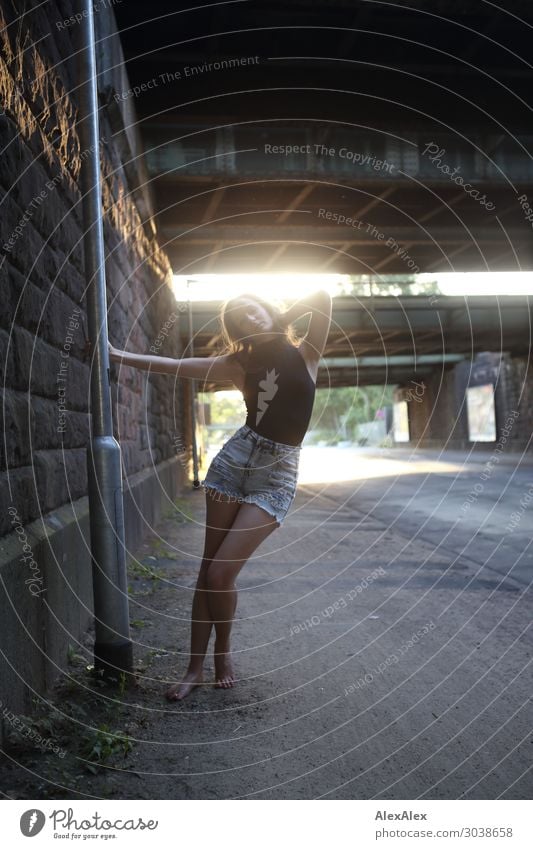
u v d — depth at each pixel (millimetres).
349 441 66438
